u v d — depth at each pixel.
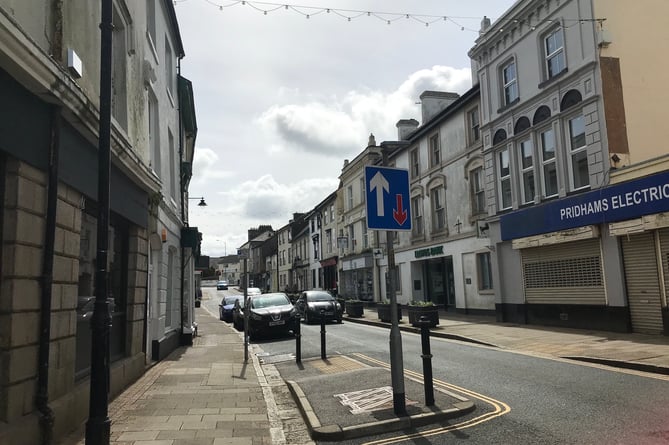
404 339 15.14
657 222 12.21
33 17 5.28
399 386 6.46
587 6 14.68
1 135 4.85
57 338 6.05
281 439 5.95
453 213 23.11
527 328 15.85
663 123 14.56
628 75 14.51
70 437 5.94
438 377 8.84
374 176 6.82
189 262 18.11
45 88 5.36
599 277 14.29
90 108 6.50
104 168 5.12
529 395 7.28
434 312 17.50
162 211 12.75
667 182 12.00
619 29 14.64
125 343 9.71
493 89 19.19
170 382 9.49
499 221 18.55
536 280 16.80
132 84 9.52
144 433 6.09
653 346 10.84
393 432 6.04
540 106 16.67
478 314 21.20
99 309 4.96
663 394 7.02
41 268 5.67
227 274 122.50
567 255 15.42
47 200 5.79
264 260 75.94
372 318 23.67
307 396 7.79
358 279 36.00
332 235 42.53
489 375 8.86
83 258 7.47
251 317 17.42
